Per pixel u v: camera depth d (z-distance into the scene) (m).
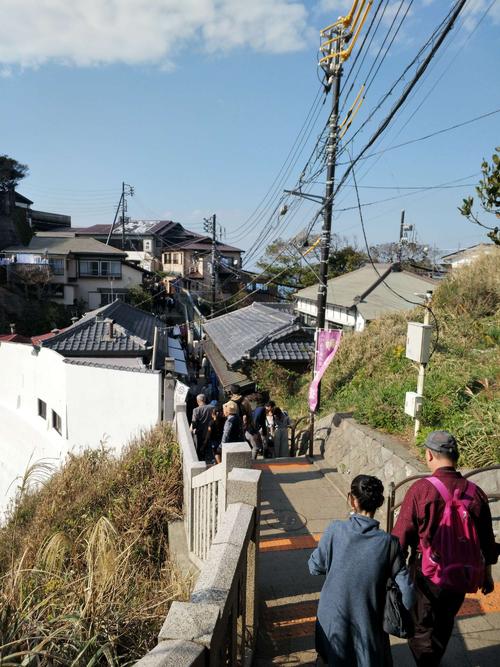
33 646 2.89
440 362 8.14
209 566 2.53
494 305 10.31
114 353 16.16
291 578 4.44
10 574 3.49
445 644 2.89
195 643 1.85
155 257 54.41
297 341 15.66
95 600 3.32
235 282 45.44
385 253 40.03
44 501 7.45
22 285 35.78
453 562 2.71
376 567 2.45
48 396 13.36
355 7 7.52
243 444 4.06
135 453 7.64
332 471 7.11
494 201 4.35
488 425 5.50
